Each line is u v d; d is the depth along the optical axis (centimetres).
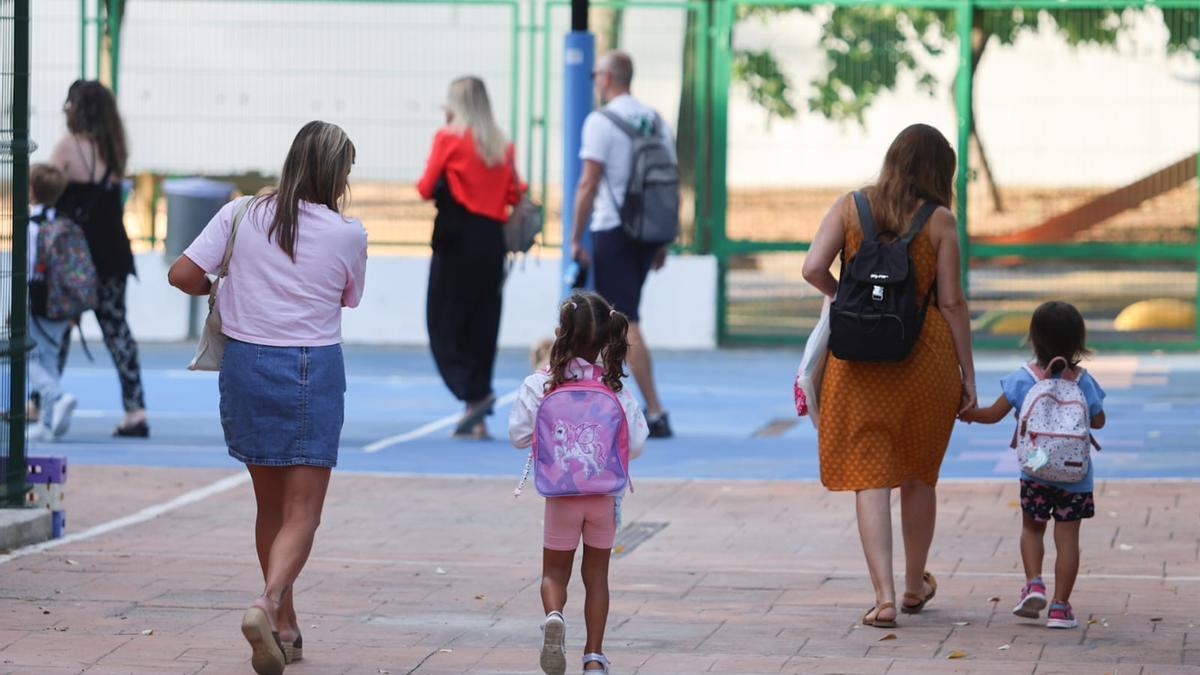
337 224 1928
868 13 5378
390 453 3747
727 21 5438
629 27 5475
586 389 1950
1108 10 5291
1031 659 2027
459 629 2206
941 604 2344
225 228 1917
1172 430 3941
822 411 2236
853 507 3098
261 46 5506
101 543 2742
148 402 4497
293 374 1898
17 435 2745
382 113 5516
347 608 2317
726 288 5591
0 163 2684
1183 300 5369
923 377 2175
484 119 3797
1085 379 2212
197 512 3030
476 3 5425
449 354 3884
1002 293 5434
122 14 5531
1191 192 5322
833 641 2130
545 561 1977
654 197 3809
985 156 5388
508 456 3712
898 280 2123
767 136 5478
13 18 2673
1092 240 5372
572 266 3862
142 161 5591
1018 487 3244
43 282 3694
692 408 4403
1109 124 5331
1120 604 2322
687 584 2484
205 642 2100
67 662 1989
